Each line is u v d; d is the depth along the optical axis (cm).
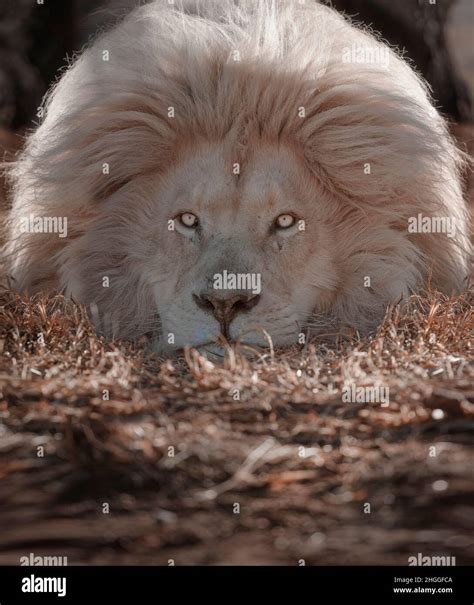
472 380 544
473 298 741
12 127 1485
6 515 406
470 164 980
